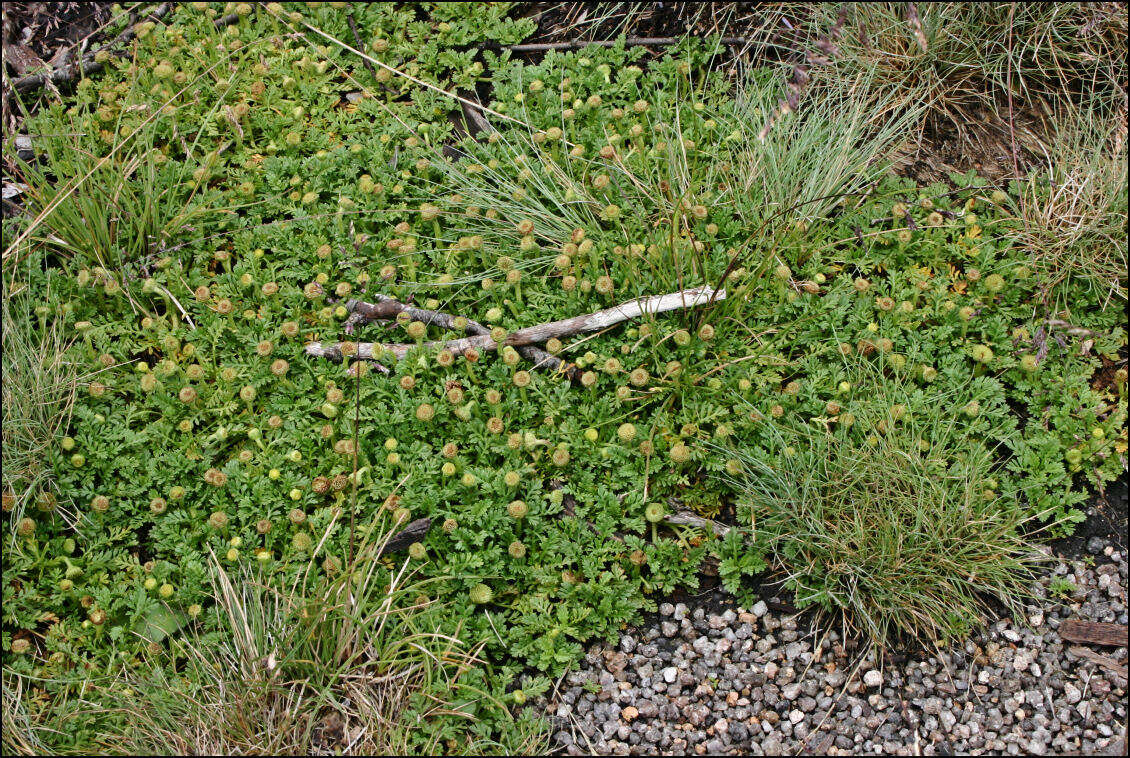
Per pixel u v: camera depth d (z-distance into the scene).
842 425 1.15
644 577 1.14
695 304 1.18
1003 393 1.17
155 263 1.20
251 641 1.10
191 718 1.09
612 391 1.18
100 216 1.20
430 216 1.21
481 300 1.20
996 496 1.15
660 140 1.24
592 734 1.11
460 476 1.15
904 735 1.10
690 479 1.16
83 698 1.10
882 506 1.13
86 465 1.15
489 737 1.10
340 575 1.11
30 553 1.13
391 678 1.10
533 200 1.22
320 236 1.22
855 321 1.19
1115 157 1.22
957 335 1.20
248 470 1.15
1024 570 1.14
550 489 1.16
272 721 1.08
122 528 1.14
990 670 1.12
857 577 1.12
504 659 1.12
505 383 1.17
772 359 1.17
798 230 1.20
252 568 1.13
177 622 1.11
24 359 1.16
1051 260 1.21
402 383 1.16
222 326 1.19
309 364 1.18
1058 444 1.15
